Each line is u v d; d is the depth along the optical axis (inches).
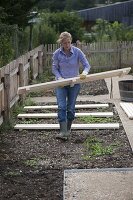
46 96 561.9
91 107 468.1
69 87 349.4
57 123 402.9
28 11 752.3
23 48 826.2
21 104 485.7
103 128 382.0
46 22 1061.1
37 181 258.2
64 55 344.2
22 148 331.0
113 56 813.2
